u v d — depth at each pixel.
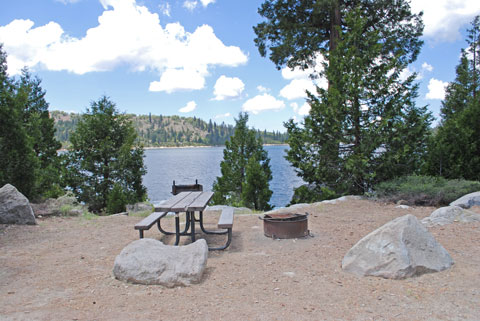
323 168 11.21
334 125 10.69
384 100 10.63
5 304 3.29
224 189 20.20
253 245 5.67
